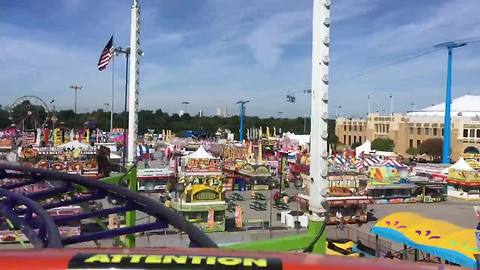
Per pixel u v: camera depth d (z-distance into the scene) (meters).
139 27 16.81
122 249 2.92
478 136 125.69
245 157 83.00
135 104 16.81
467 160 86.12
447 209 59.53
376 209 58.44
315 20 8.95
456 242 20.56
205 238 5.97
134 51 16.77
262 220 45.03
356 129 165.12
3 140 73.88
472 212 57.41
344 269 2.60
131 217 15.44
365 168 64.81
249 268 2.61
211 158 63.06
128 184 16.52
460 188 69.75
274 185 72.00
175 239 35.53
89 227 34.88
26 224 6.75
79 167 49.28
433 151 126.81
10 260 2.62
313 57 9.04
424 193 65.75
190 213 42.97
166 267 2.59
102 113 187.62
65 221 8.12
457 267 2.73
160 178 64.38
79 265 2.57
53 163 49.50
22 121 93.56
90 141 97.06
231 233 41.38
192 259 2.73
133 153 16.72
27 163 51.53
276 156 90.62
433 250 21.27
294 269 2.60
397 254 26.86
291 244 8.63
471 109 172.75
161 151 109.25
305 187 55.19
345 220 48.09
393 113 162.62
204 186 43.34
